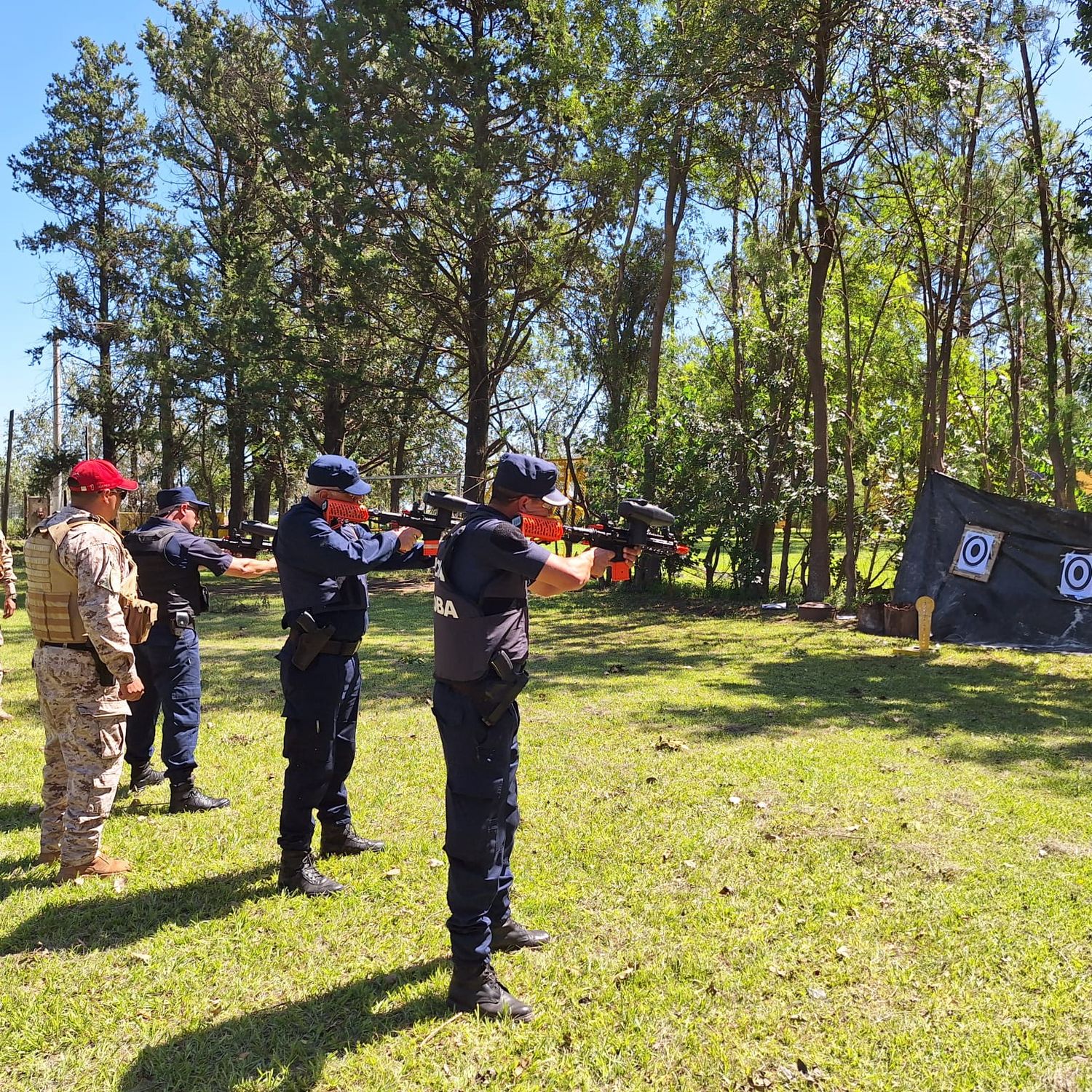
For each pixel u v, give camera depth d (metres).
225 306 26.00
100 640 4.14
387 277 22.78
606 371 23.11
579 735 7.09
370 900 4.17
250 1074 2.92
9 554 8.43
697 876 4.38
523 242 22.95
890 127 15.27
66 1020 3.20
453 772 3.32
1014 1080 2.86
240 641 12.46
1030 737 7.00
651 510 3.56
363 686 9.20
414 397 25.48
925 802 5.41
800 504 16.53
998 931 3.81
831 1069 2.93
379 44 21.19
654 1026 3.17
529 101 21.20
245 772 6.17
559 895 4.19
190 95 27.89
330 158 21.83
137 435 32.69
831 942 3.74
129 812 5.39
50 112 32.69
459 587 3.37
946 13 13.01
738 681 9.49
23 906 4.06
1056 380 14.40
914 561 12.65
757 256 16.88
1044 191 14.17
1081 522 11.08
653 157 18.34
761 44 14.29
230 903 4.14
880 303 19.23
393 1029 3.16
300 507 4.27
